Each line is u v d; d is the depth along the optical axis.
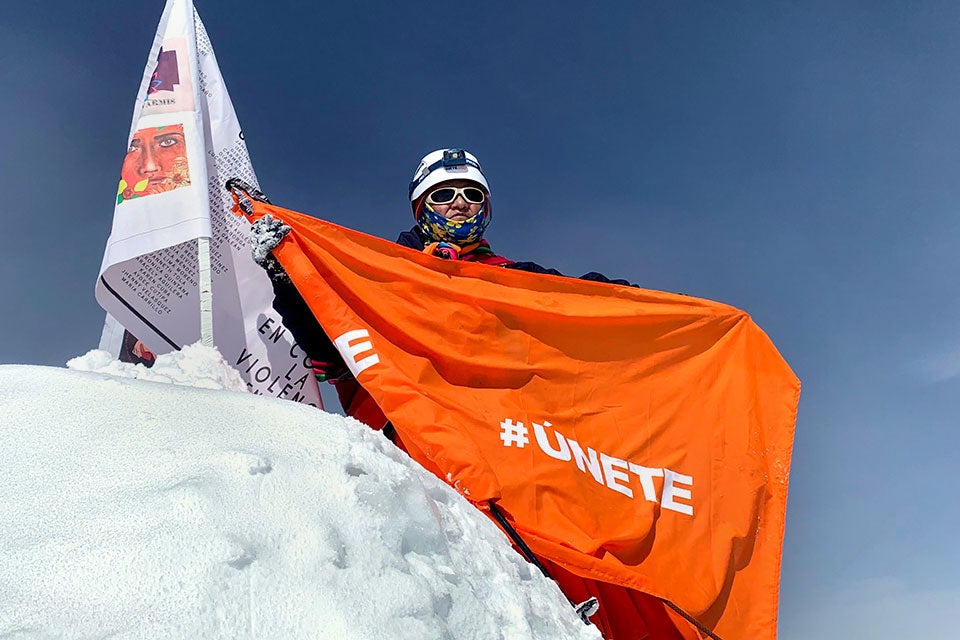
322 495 2.36
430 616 2.11
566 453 4.65
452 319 4.97
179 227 5.11
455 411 4.67
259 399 2.99
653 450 4.78
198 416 2.70
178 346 5.25
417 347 4.89
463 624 2.29
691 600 4.40
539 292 5.14
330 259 5.11
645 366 4.99
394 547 2.32
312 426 2.83
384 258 5.14
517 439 4.63
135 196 5.16
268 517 2.18
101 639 1.68
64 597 1.79
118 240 5.06
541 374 4.90
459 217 6.17
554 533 4.35
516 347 4.96
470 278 5.12
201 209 5.17
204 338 4.79
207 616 1.81
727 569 4.54
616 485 4.64
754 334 5.02
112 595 1.81
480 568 2.75
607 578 4.22
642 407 4.89
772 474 4.76
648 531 4.53
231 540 2.02
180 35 5.72
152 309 5.23
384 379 4.67
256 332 5.55
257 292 5.64
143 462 2.37
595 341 5.01
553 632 2.79
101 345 5.71
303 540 2.14
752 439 4.82
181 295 5.31
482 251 6.33
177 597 1.83
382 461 2.73
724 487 4.73
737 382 4.93
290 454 2.53
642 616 4.61
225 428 2.64
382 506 2.41
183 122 5.42
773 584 4.54
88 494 2.19
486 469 4.26
